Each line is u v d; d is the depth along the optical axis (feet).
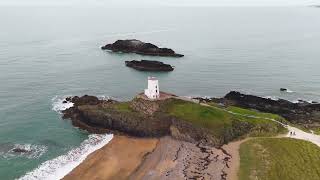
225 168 237.25
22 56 572.51
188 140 280.92
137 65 516.73
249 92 424.05
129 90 416.05
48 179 231.50
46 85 419.95
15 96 377.30
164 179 229.66
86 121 314.14
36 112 338.13
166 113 298.97
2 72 468.34
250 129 282.56
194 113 296.30
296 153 243.19
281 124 293.02
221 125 281.95
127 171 242.78
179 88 431.84
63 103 360.48
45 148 272.92
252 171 228.22
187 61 570.87
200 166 242.58
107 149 273.13
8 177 232.53
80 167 247.09
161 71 503.20
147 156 262.26
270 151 249.55
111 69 508.12
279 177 218.38
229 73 499.51
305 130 288.71
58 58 570.87
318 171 223.10
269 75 493.36
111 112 304.91
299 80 472.03
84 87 420.36
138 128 293.02
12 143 278.67
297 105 363.56
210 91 423.64
